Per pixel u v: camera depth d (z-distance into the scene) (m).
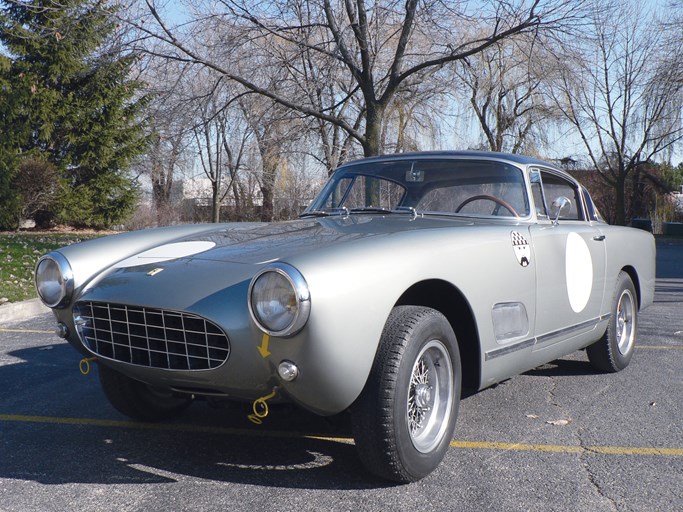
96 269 3.62
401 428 3.07
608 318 5.11
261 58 14.66
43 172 26.05
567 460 3.57
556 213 4.52
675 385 5.10
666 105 30.94
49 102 26.95
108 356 3.34
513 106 27.52
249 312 2.84
